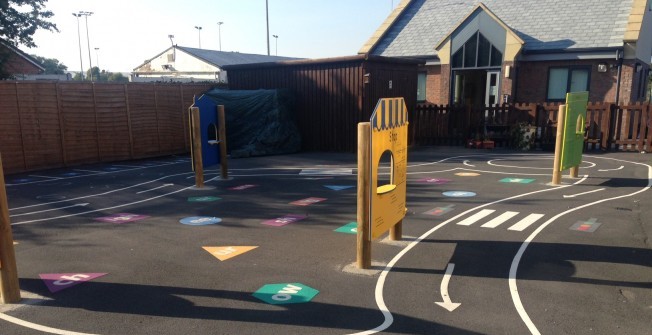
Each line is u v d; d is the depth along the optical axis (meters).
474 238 7.10
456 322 4.54
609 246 6.64
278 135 18.11
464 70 22.95
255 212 9.06
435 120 20.23
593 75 20.44
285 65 19.44
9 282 5.04
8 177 13.67
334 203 9.73
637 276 5.59
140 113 17.59
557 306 4.85
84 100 15.95
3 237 4.95
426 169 13.85
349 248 6.81
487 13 21.61
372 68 17.62
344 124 18.16
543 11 22.97
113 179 13.18
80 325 4.58
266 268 6.04
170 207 9.62
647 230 7.34
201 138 11.72
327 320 4.61
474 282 5.48
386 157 16.36
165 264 6.24
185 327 4.50
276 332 4.39
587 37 20.75
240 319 4.65
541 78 21.56
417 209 8.95
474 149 18.81
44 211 9.39
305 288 5.38
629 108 16.95
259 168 14.83
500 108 19.14
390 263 6.11
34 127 14.71
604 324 4.48
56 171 14.78
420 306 4.89
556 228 7.53
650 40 24.47
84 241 7.32
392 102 6.11
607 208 8.74
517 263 6.05
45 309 4.94
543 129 18.44
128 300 5.13
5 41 26.78
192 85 19.66
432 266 5.99
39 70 46.78
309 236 7.43
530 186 11.02
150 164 16.36
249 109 18.64
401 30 26.98
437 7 27.23
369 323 4.54
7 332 4.46
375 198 5.79
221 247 6.92
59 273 5.96
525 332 4.34
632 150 17.11
